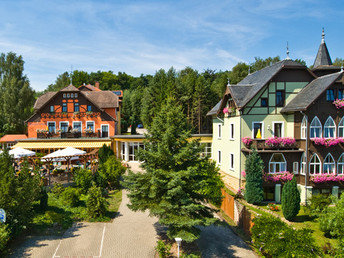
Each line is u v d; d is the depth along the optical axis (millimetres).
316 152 24016
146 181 14562
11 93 51188
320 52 29141
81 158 32344
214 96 54750
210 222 13609
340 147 24250
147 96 53469
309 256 12773
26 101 52719
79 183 22828
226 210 21422
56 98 39094
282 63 26109
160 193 14430
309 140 23969
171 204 13438
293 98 26031
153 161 14359
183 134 14664
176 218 13438
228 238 16984
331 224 16672
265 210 21938
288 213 20062
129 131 72625
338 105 23641
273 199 25000
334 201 17797
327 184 24031
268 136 26016
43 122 38969
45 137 36875
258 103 25906
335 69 27828
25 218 14711
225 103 29922
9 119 49875
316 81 25297
